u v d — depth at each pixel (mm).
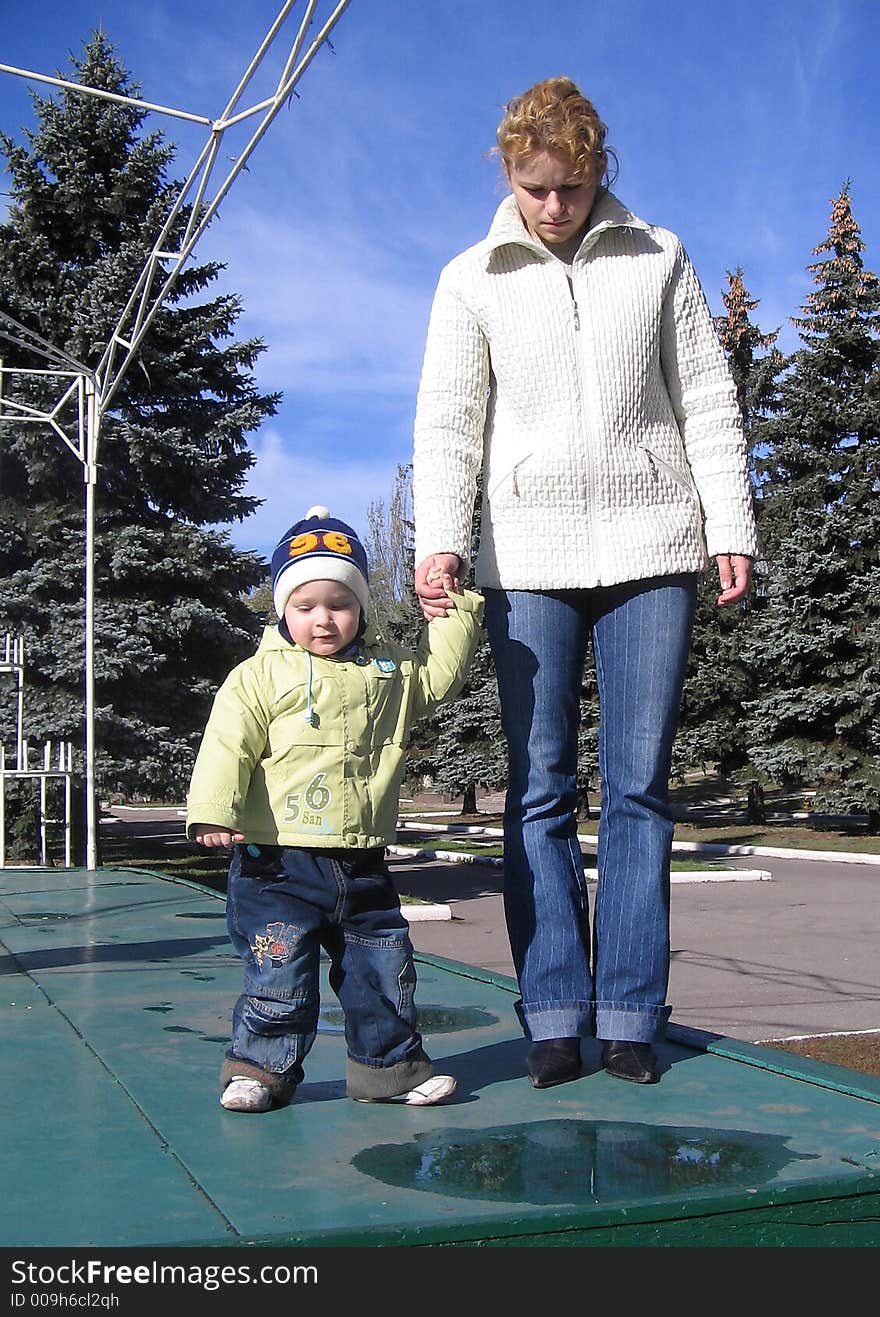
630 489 2537
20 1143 2039
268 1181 1832
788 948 9805
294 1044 2266
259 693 2236
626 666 2559
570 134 2453
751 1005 7516
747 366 30688
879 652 19656
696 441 2643
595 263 2584
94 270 15336
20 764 10078
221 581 15656
